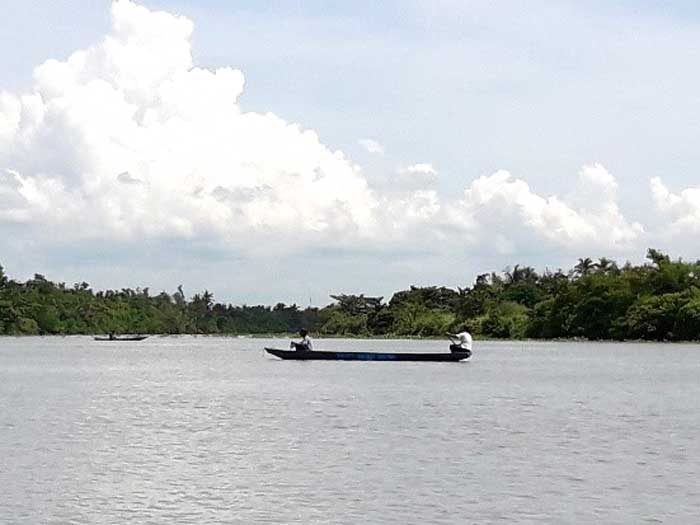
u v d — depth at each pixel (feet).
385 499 136.26
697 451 177.58
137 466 162.61
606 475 153.17
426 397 292.61
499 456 171.73
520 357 556.10
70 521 124.26
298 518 126.00
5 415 243.19
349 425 219.20
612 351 631.15
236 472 156.66
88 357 627.05
